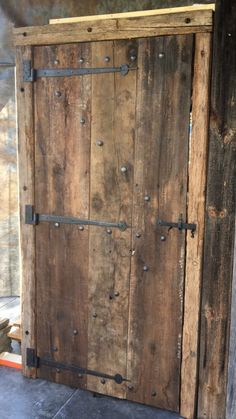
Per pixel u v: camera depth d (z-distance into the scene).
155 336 2.23
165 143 2.05
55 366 2.49
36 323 2.50
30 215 2.38
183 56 1.97
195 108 1.98
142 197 2.14
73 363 2.45
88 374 2.41
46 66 2.22
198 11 1.91
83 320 2.38
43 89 2.25
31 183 2.35
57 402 2.35
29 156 2.33
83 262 2.32
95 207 2.24
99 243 2.26
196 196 2.04
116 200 2.19
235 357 2.05
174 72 1.99
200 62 1.94
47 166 2.31
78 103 2.18
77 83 2.17
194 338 2.14
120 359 2.33
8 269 3.72
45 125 2.28
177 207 2.08
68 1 3.01
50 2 3.05
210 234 2.05
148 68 2.03
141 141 2.10
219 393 2.16
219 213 2.02
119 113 2.11
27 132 2.31
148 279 2.19
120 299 2.27
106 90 2.12
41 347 2.52
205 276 2.09
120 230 2.20
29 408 2.29
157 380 2.27
